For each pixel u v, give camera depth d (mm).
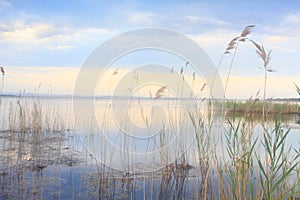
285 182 3793
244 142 4016
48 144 10203
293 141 7777
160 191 5719
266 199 3424
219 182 4246
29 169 7207
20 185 6078
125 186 6047
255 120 4039
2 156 8117
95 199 5363
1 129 12234
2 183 6113
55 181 6438
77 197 5539
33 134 10594
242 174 3791
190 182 5941
